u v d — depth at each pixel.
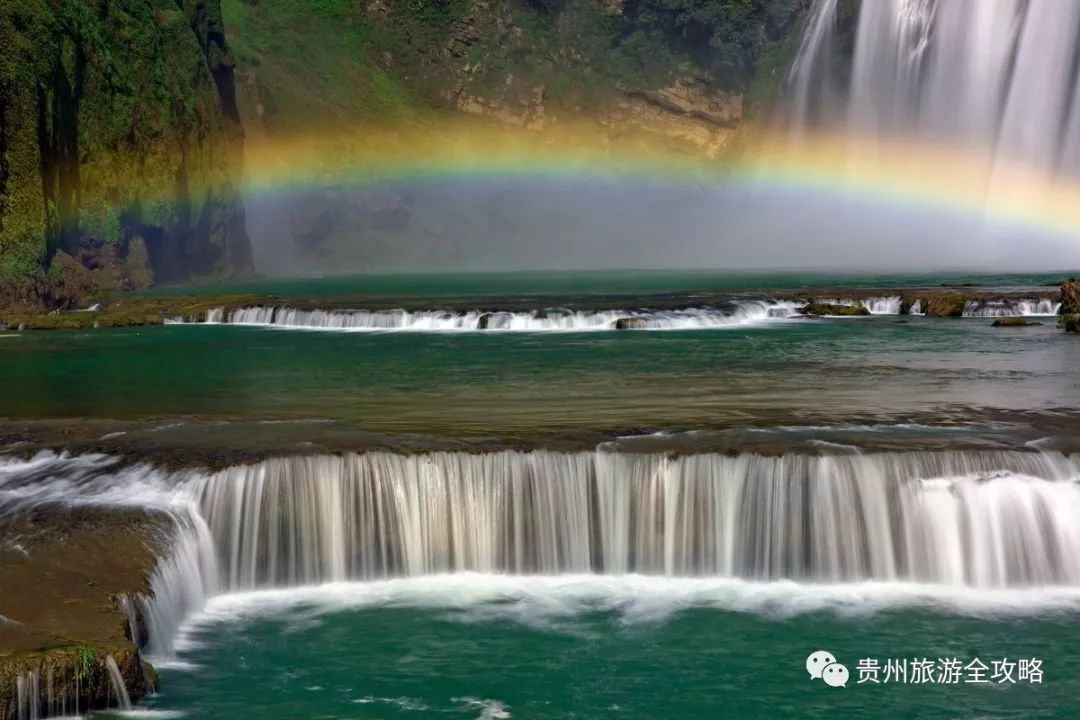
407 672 13.84
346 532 16.83
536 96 140.12
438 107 139.00
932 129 102.88
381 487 16.95
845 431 19.23
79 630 12.80
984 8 99.12
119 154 70.56
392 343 37.00
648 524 16.95
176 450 18.08
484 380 27.14
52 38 59.00
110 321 45.19
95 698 12.33
